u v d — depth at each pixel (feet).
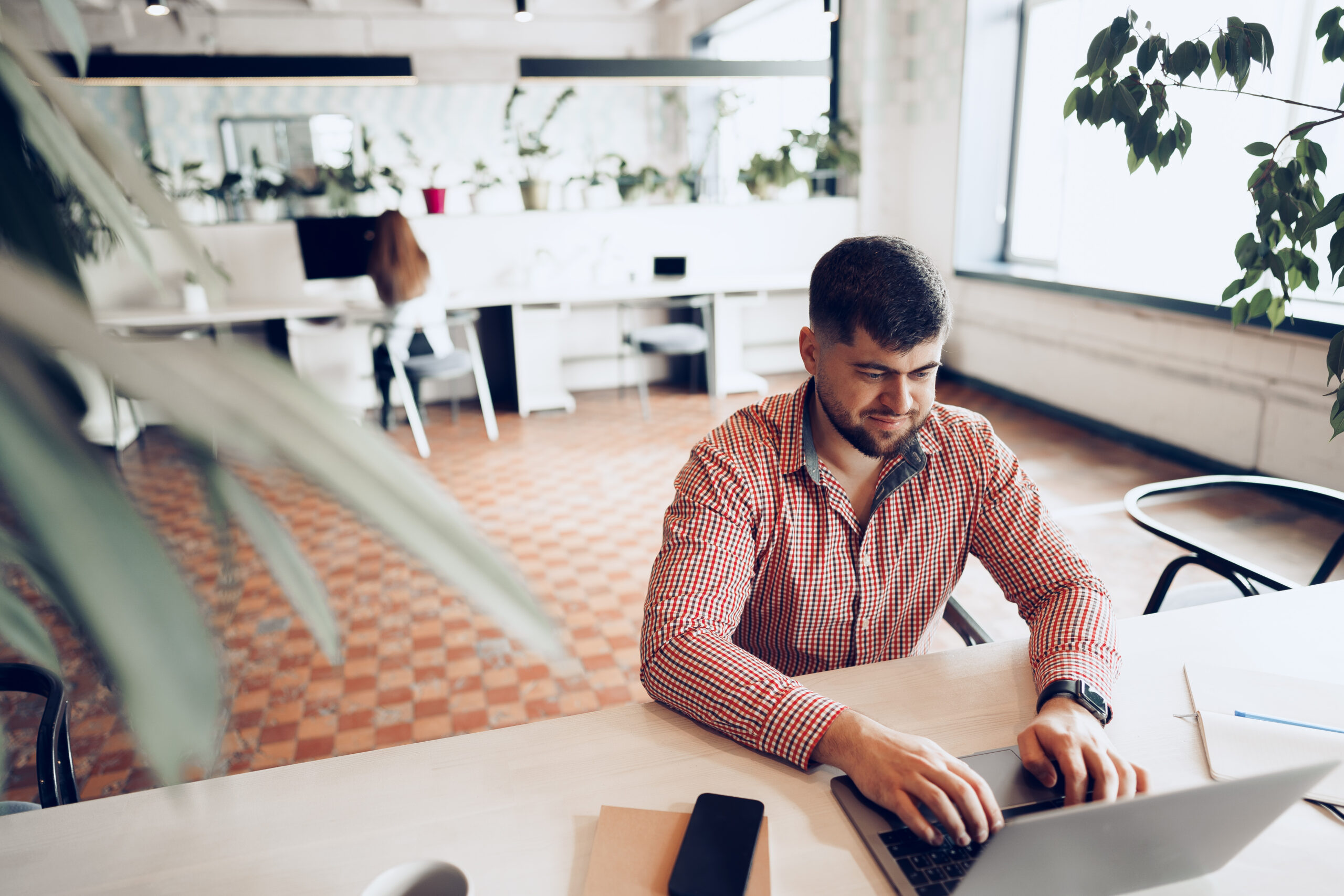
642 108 30.60
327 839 2.76
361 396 17.76
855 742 2.93
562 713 7.50
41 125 0.64
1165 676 3.54
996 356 18.06
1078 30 16.49
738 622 3.86
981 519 4.02
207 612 0.56
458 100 29.04
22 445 0.49
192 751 0.52
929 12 18.98
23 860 2.70
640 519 11.93
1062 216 16.84
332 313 15.39
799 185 20.16
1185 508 11.58
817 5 23.73
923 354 3.35
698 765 3.08
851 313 3.30
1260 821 2.38
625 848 2.68
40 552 0.50
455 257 18.39
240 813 2.87
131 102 26.58
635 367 20.29
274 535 0.60
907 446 3.76
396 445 0.60
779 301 20.75
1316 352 11.13
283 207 17.94
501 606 0.58
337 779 3.02
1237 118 12.98
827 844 2.72
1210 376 12.81
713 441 3.94
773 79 17.44
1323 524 10.78
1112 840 2.28
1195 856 2.44
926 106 19.57
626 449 15.24
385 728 7.33
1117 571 9.83
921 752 2.84
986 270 17.99
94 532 0.51
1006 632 8.63
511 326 18.15
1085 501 12.08
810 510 3.84
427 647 8.54
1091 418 15.42
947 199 19.21
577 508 12.42
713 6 26.02
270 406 0.53
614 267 18.98
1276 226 5.32
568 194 27.61
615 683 7.93
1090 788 2.85
